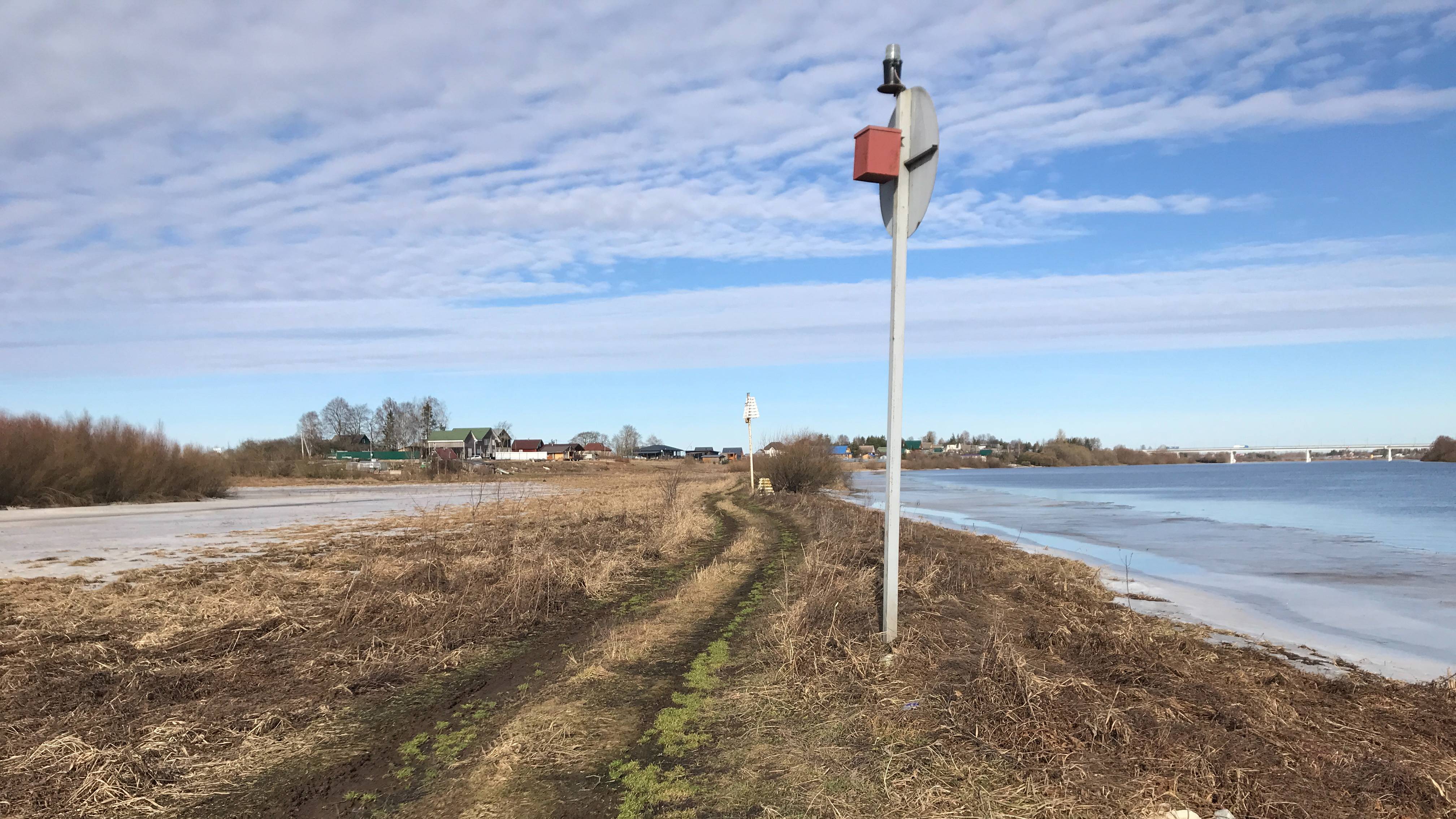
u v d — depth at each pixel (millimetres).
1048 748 4199
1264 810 3602
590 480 52938
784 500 27438
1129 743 4254
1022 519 25062
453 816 3713
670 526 15742
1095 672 5898
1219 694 5352
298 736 4766
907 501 34625
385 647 6867
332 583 10039
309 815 3742
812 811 3648
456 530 18281
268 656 6578
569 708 5137
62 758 4246
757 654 6422
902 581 9305
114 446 29406
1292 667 7016
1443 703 5664
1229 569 13836
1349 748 4516
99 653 6551
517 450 123125
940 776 3938
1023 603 9188
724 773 4121
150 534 17484
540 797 3895
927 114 5594
